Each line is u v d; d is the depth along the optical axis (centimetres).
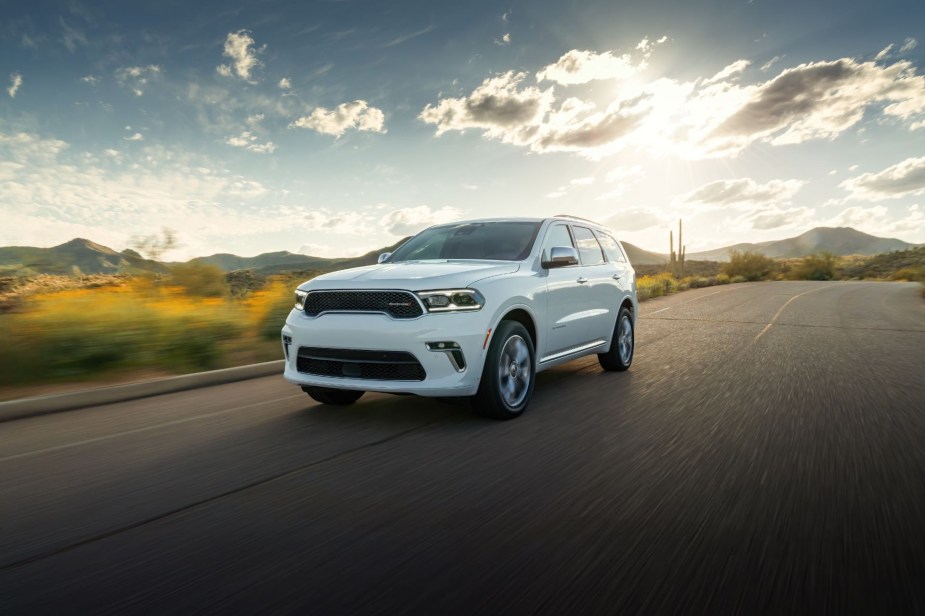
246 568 253
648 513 309
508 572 246
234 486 359
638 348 1009
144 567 256
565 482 359
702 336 1183
